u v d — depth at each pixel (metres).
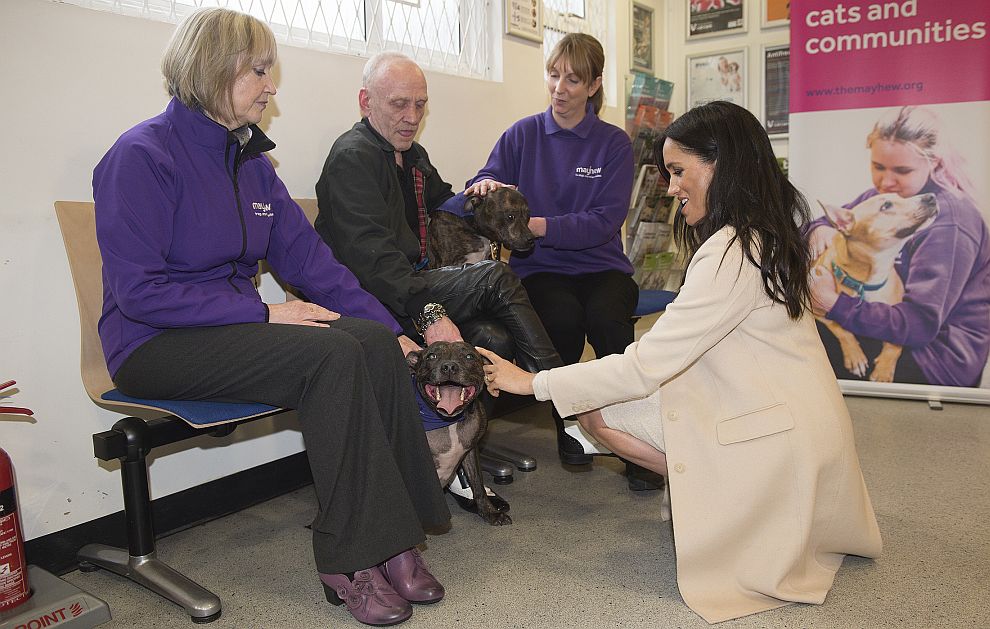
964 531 2.39
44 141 2.19
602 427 2.16
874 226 4.12
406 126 2.75
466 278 2.61
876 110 4.05
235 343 1.89
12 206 2.14
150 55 2.44
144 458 2.07
